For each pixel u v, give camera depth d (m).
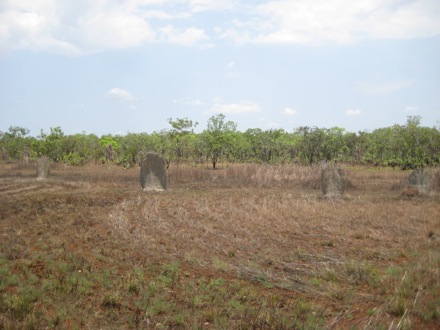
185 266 9.33
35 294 7.28
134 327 6.52
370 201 18.03
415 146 45.41
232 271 9.02
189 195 20.11
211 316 6.81
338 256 9.98
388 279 8.05
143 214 14.76
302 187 25.02
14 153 52.59
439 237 11.43
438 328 6.09
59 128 46.56
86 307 7.07
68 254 9.58
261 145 49.25
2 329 6.12
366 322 6.52
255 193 21.31
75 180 26.48
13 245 10.16
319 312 6.97
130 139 52.78
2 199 16.61
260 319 6.68
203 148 41.56
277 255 10.11
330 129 42.34
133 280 8.12
